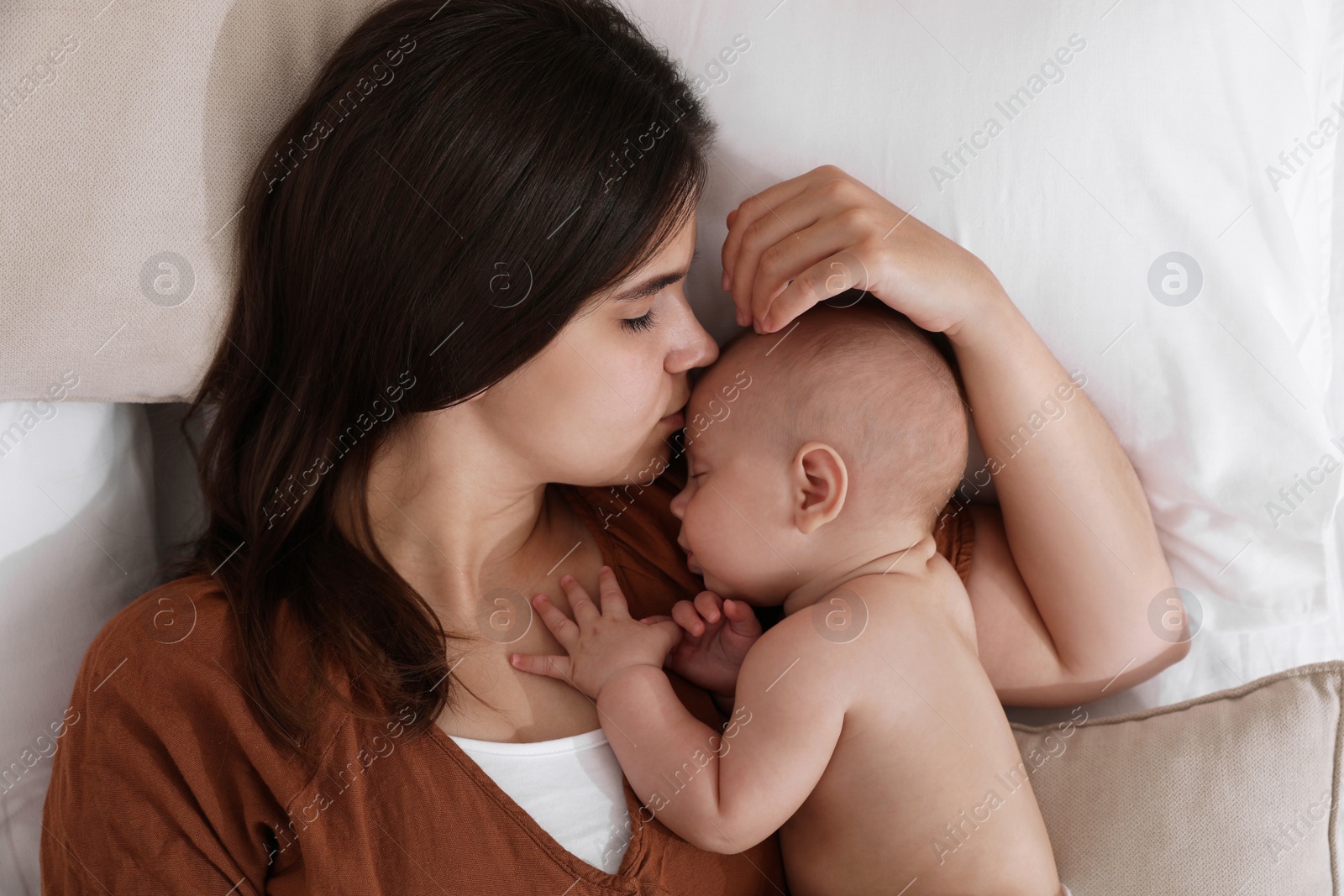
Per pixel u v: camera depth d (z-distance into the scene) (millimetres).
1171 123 933
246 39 878
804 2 967
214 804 816
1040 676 1034
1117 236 960
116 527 1022
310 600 861
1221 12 925
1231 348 979
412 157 787
